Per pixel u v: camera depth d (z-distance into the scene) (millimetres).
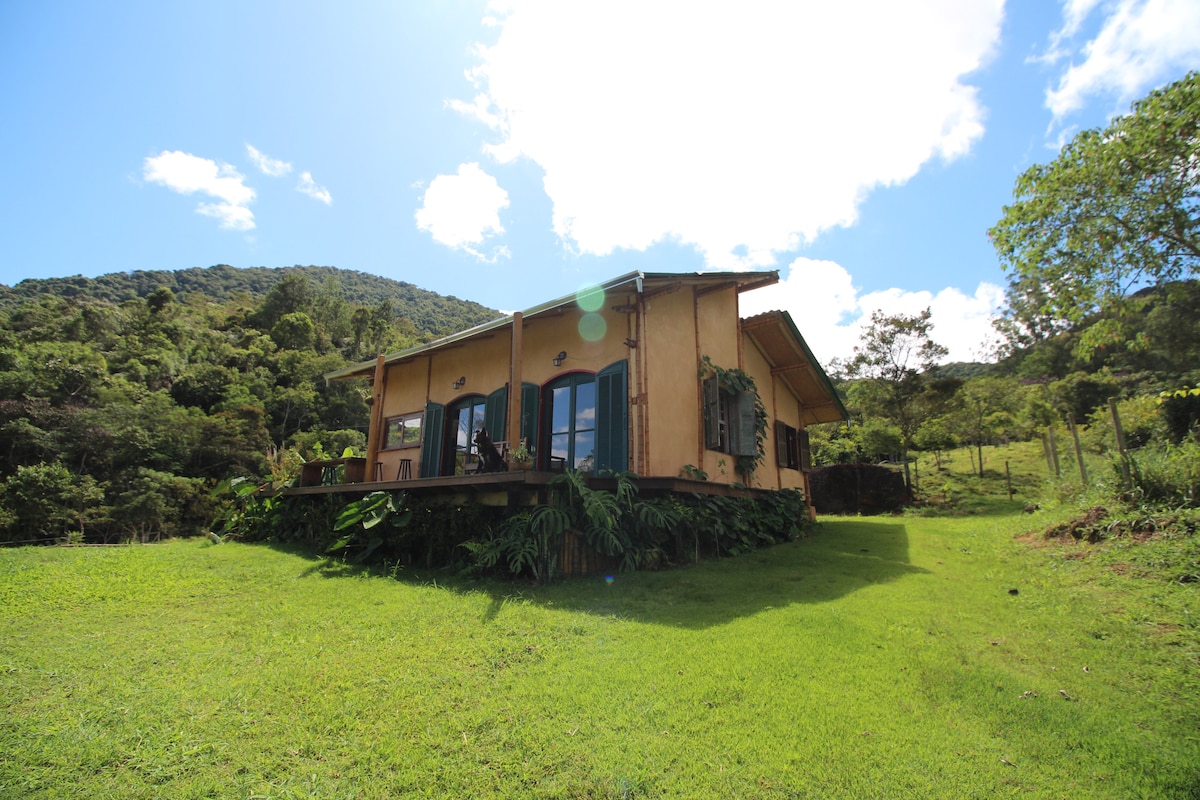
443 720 3094
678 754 2730
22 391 33062
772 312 11352
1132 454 8242
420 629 4746
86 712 3170
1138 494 7453
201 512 30469
